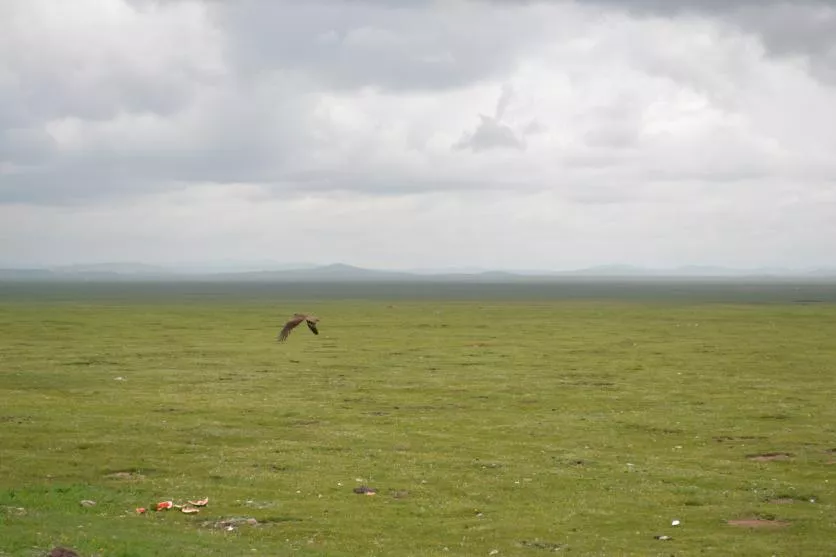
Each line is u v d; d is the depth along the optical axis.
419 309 198.25
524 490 38.28
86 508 33.28
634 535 31.92
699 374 78.81
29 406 57.03
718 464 44.00
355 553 29.05
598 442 49.50
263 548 28.66
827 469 42.94
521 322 148.88
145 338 111.19
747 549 30.11
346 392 67.69
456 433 51.78
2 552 24.02
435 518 33.84
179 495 36.41
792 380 75.06
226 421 53.91
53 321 138.75
